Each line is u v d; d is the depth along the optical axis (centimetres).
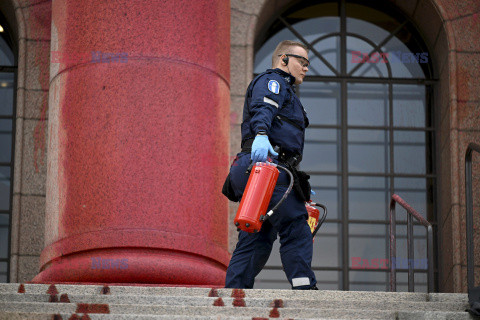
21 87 1401
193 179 1037
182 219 1021
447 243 1396
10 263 1360
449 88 1429
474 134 1406
